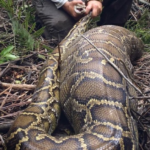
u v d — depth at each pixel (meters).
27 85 0.88
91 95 0.70
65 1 1.07
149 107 0.82
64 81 0.82
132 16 1.35
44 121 0.74
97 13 1.09
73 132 0.77
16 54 1.00
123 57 0.85
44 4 1.10
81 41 0.88
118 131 0.61
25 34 0.99
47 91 0.81
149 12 1.38
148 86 0.95
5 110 0.82
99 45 0.82
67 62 0.86
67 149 0.59
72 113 0.74
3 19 1.12
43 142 0.61
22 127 0.67
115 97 0.69
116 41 0.88
